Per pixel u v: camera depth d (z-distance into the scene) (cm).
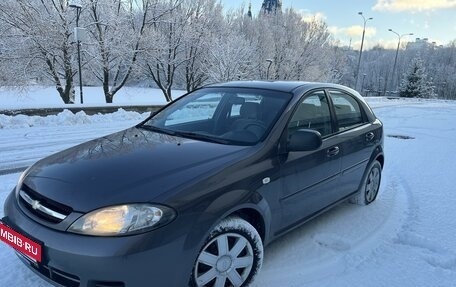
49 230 229
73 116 1102
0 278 288
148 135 347
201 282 253
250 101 362
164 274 229
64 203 233
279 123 324
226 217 266
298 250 353
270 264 327
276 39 3894
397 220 434
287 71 3869
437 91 9131
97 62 1883
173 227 229
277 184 305
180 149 301
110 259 215
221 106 374
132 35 1983
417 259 345
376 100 3412
